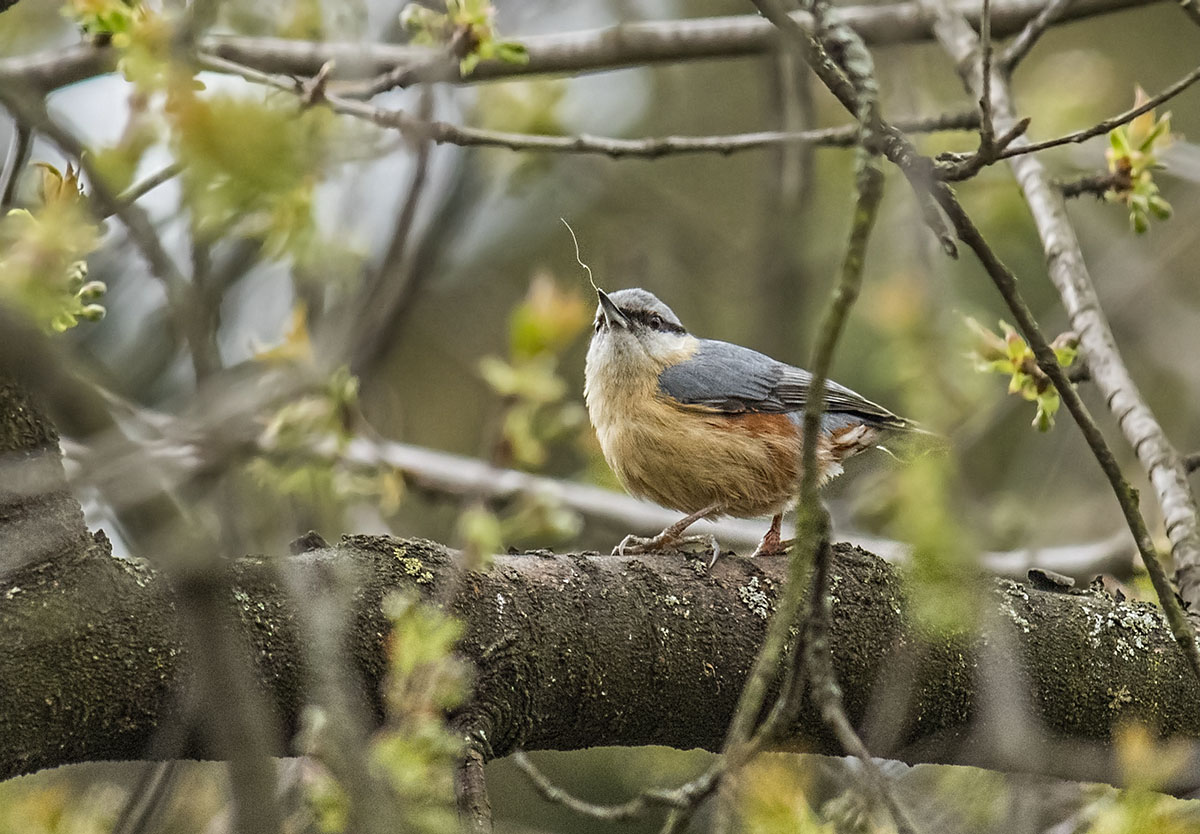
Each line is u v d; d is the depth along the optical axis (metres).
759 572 7.41
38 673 5.52
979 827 7.57
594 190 16.52
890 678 7.28
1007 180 12.52
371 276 7.18
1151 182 9.23
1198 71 6.88
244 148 3.19
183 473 5.11
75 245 4.58
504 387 8.02
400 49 9.91
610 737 7.05
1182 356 14.80
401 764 4.74
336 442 9.88
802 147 12.21
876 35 10.31
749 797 4.94
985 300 15.74
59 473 5.60
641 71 17.36
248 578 5.95
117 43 5.84
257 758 4.18
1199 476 14.67
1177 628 6.64
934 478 4.75
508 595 6.70
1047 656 7.56
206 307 4.61
